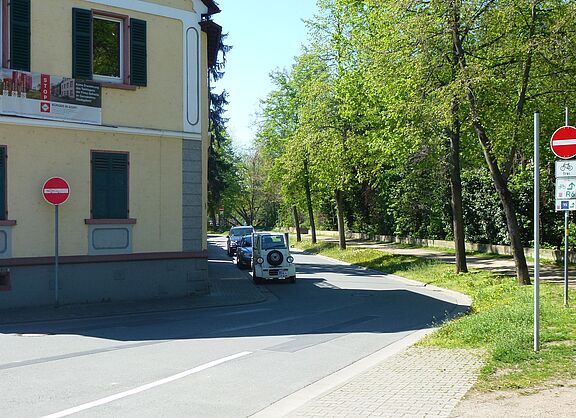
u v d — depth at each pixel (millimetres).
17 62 15891
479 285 20047
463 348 10000
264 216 90750
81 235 16828
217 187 44594
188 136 18750
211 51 21609
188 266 18766
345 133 34125
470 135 23328
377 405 6723
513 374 7672
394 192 44250
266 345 10898
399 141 23812
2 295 15516
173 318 14555
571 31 16703
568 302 13633
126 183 17625
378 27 23562
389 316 14922
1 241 15633
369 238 53719
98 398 7191
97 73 17438
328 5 34312
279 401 7188
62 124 16469
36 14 16281
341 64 33688
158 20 18344
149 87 18062
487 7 18156
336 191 40844
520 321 11180
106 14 17453
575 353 8547
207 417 6504
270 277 23594
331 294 20219
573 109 18578
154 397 7285
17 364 9102
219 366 9094
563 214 25781
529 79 18547
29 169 16062
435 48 19359
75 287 16656
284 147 48781
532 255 28344
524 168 26000
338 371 8844
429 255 34125
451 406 6516
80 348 10492
